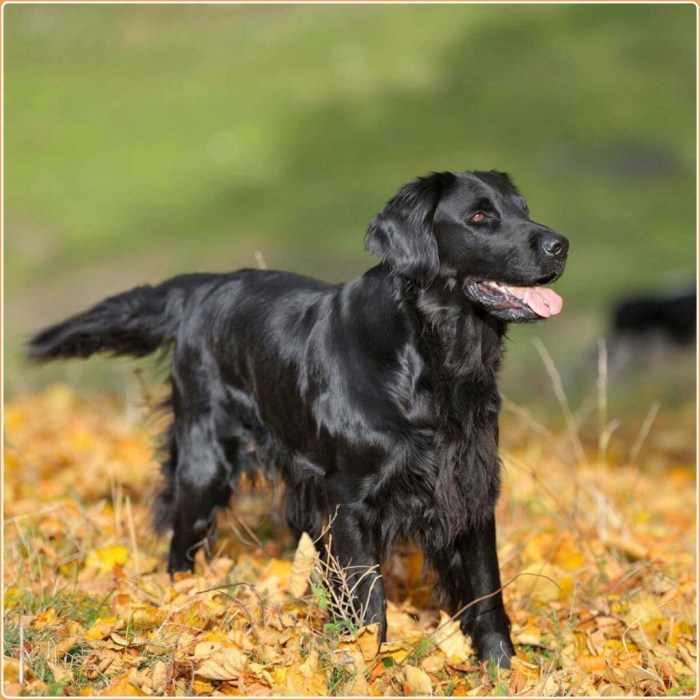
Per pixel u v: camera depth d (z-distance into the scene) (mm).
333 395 7637
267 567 8820
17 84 61719
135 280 36250
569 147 46938
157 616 7367
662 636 8078
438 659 7254
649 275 31984
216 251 38219
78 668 6605
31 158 51781
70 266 38844
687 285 23172
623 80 53562
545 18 62000
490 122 50125
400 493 7445
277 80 58656
